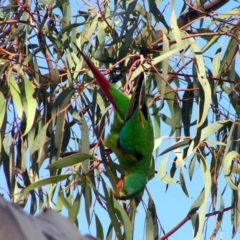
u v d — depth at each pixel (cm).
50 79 877
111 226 837
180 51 884
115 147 852
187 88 909
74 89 856
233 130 890
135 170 847
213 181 899
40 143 830
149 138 853
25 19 916
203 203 852
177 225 856
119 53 879
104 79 830
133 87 873
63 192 812
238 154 872
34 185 759
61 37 925
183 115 913
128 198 838
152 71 884
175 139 901
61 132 838
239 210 879
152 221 884
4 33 941
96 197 802
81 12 937
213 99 920
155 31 957
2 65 862
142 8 905
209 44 907
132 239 802
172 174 905
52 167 752
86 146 787
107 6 941
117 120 853
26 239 253
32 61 897
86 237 276
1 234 251
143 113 855
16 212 262
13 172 856
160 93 855
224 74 924
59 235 265
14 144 863
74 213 805
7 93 879
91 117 852
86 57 827
